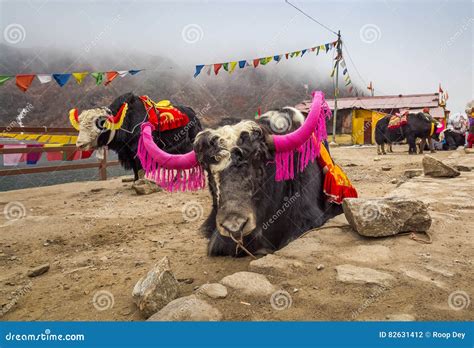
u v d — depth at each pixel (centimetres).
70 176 1518
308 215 420
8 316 302
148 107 916
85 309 305
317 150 370
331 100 3120
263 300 259
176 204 739
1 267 424
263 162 321
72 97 7875
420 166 1167
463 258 312
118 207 723
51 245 501
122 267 404
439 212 465
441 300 246
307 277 288
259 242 372
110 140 876
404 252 326
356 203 376
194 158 346
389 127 1761
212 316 242
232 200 286
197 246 464
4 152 937
